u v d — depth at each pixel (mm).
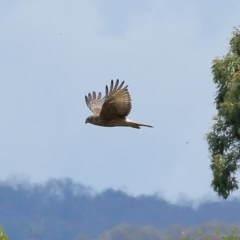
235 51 47625
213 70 47250
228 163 46531
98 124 27688
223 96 47156
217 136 47062
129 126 27562
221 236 35562
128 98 27500
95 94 28391
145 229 126000
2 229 32312
